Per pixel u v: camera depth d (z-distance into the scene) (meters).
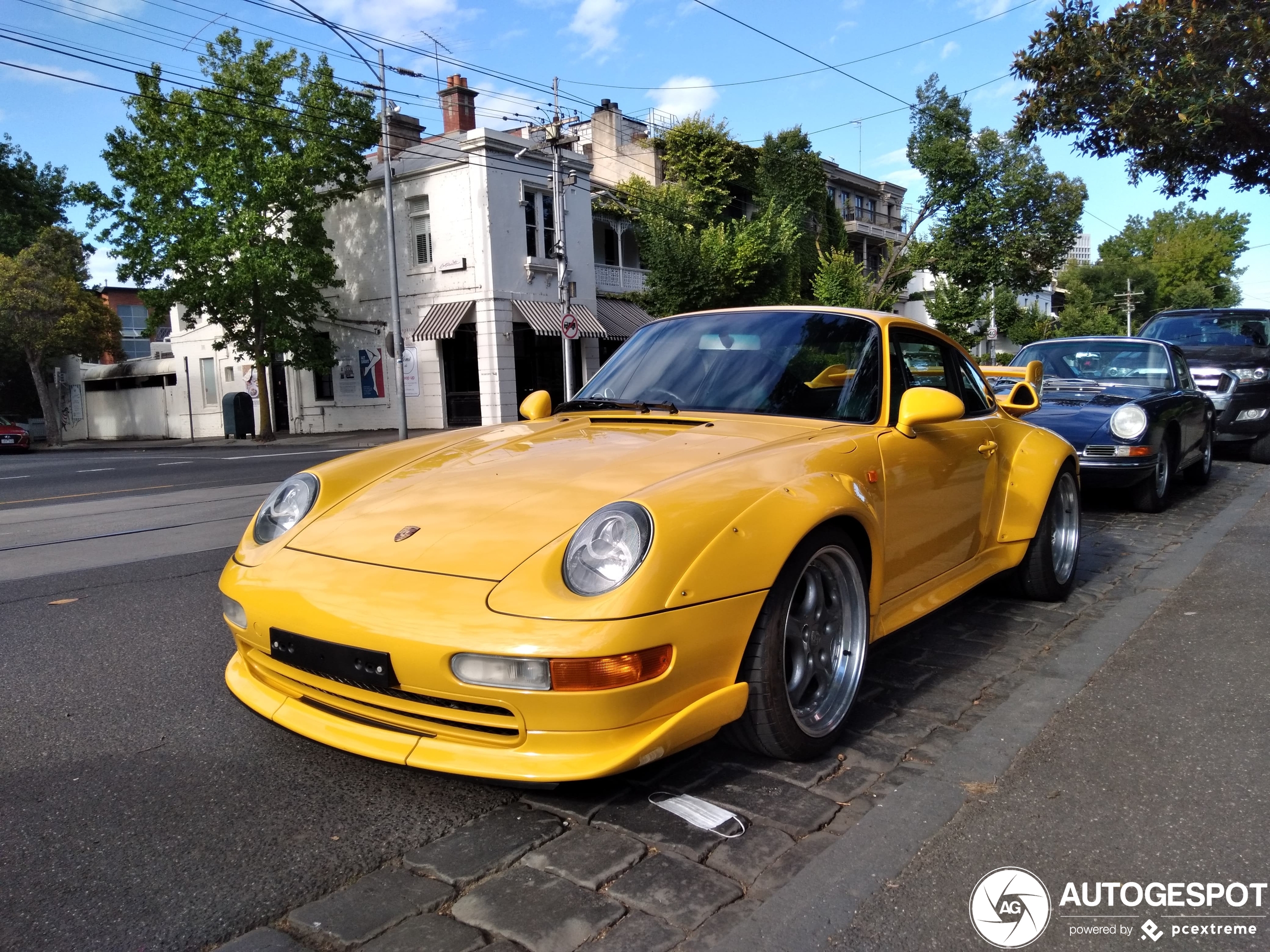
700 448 2.66
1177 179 8.17
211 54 21.47
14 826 2.27
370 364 25.06
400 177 23.67
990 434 3.82
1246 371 9.90
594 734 2.03
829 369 3.23
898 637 3.82
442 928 1.81
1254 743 2.65
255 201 21.92
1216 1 7.07
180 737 2.83
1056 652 3.59
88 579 5.29
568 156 24.62
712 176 32.00
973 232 37.12
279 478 11.12
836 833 2.17
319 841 2.17
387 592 2.18
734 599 2.19
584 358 26.27
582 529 2.14
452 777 2.51
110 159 21.88
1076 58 7.77
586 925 1.80
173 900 1.92
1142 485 6.75
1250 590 4.38
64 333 31.28
